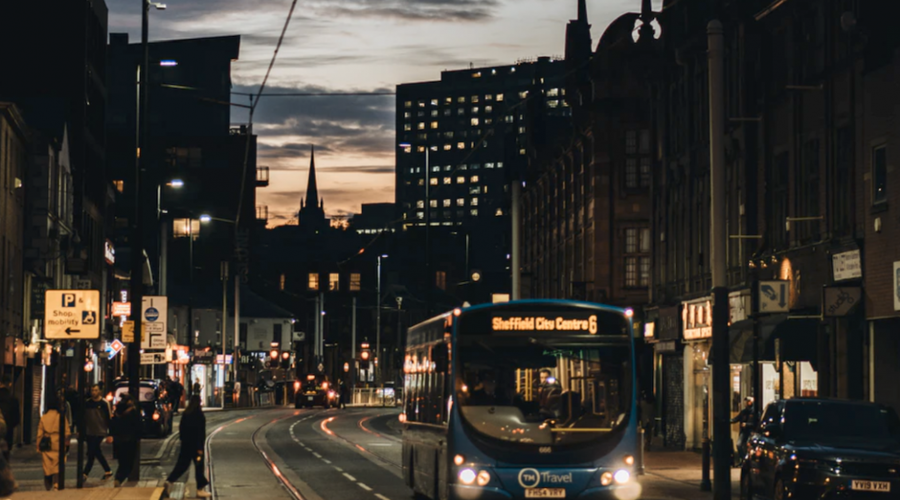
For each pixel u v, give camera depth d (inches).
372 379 5383.9
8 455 909.8
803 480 711.7
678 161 1608.0
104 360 2513.5
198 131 4598.9
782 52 1263.5
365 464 1354.6
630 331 764.6
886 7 1022.4
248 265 4623.5
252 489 1031.6
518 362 754.8
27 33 2247.8
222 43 4650.6
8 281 1611.7
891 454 710.5
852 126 1081.4
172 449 1576.0
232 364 3415.4
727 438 876.6
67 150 2068.2
